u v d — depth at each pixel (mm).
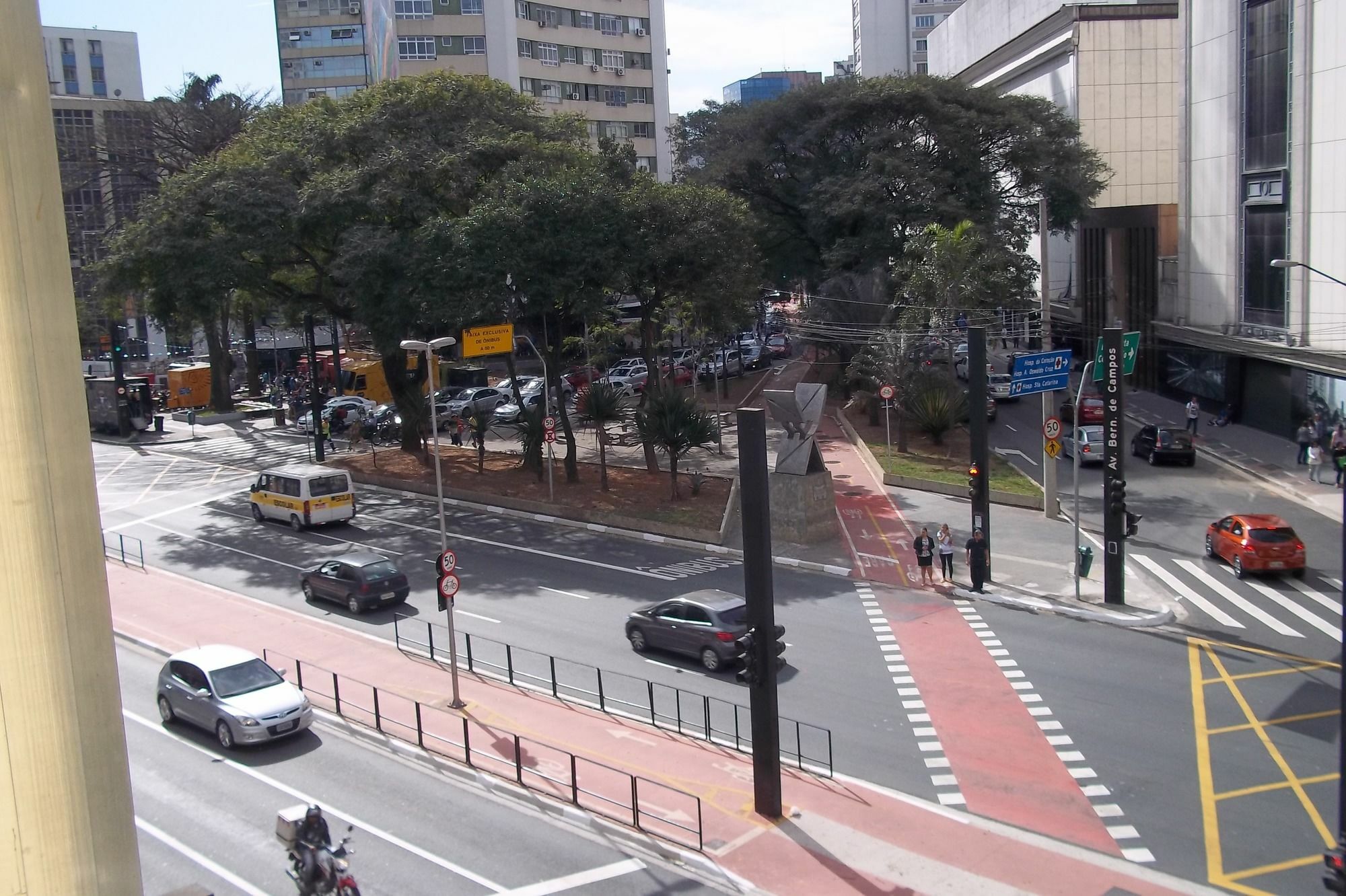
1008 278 52688
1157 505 38906
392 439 57344
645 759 19688
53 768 5926
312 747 20812
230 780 19281
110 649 6320
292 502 39750
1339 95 42156
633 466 47875
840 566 32594
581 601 30219
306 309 50969
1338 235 42562
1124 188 67750
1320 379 44062
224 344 68750
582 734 20906
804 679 23562
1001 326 58281
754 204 63219
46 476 5906
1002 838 16531
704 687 23281
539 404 45812
